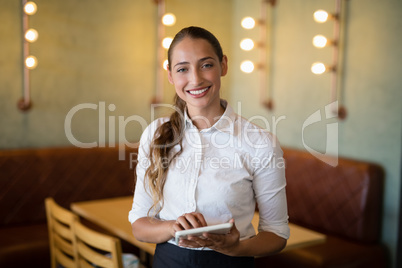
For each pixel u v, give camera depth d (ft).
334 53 10.61
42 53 11.39
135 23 12.69
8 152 10.78
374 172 9.57
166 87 13.28
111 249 5.59
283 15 12.34
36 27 11.23
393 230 9.62
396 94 9.49
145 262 8.52
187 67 4.03
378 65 9.84
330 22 10.91
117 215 8.24
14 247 9.27
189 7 13.52
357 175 9.75
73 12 11.72
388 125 9.69
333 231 10.20
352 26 10.37
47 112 11.62
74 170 11.55
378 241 9.85
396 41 9.44
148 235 4.17
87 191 11.74
